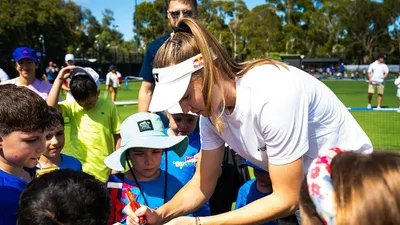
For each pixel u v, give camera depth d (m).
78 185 1.70
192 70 2.02
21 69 5.42
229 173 3.41
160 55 2.12
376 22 68.19
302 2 78.44
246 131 2.19
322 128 2.23
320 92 2.23
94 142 4.47
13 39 41.41
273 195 2.16
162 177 3.14
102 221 1.72
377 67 14.56
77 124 4.56
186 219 2.20
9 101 2.07
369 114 13.08
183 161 3.31
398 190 1.04
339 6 69.94
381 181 1.06
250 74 2.14
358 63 70.75
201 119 2.55
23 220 1.64
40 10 43.59
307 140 2.11
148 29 74.19
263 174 3.01
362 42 69.31
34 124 2.08
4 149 2.11
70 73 4.59
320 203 1.14
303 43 74.50
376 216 1.03
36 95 2.20
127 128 3.03
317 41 74.31
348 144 2.33
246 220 2.15
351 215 1.06
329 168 1.19
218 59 2.10
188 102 2.12
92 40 61.56
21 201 1.70
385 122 11.27
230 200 3.46
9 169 2.17
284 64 2.23
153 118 3.12
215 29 75.62
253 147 2.26
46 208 1.62
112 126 4.68
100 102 4.67
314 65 60.88
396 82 15.62
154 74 2.15
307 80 2.20
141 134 2.96
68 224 1.62
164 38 3.91
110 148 4.61
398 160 1.11
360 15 68.06
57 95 4.50
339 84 35.25
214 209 3.42
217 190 3.40
